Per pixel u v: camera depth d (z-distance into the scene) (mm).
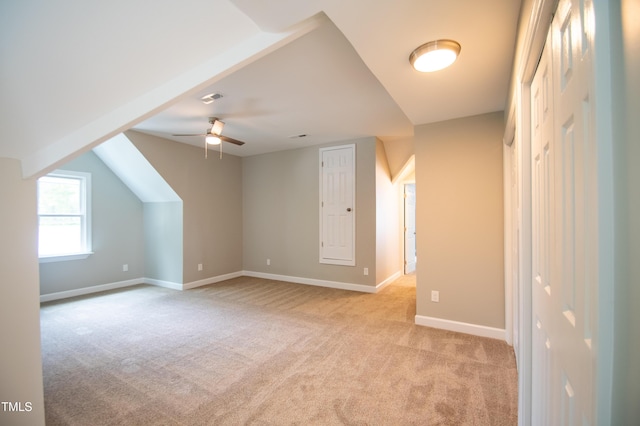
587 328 651
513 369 2346
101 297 4559
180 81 1659
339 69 2494
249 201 6145
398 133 4566
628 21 450
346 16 1478
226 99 3141
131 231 5387
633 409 448
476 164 3012
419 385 2141
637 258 434
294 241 5578
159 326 3350
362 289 4883
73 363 2508
